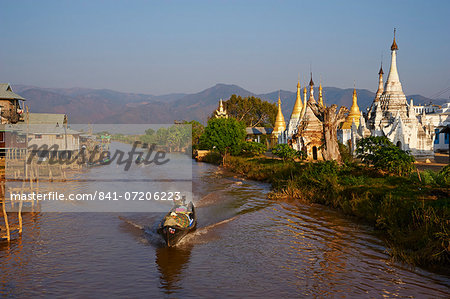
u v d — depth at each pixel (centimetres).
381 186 2481
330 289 1312
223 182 3812
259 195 3020
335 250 1680
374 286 1321
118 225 2153
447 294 1240
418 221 1708
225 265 1552
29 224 2166
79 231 2028
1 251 1709
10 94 5147
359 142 3203
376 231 1912
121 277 1438
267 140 8981
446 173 2303
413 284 1319
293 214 2344
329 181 2709
